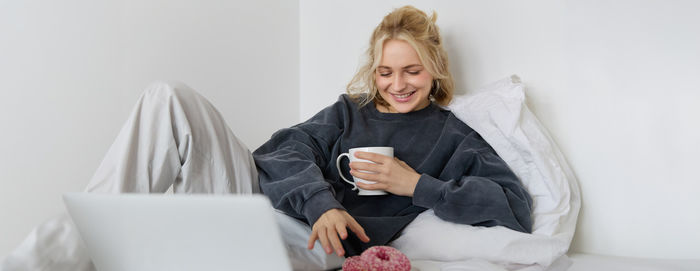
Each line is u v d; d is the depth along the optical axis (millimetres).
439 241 1172
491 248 1116
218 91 1963
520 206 1242
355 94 1578
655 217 1333
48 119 1523
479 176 1334
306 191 1116
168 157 1085
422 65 1401
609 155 1408
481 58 1679
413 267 1034
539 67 1545
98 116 1627
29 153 1485
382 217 1272
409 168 1340
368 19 2010
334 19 2139
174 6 1830
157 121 1069
